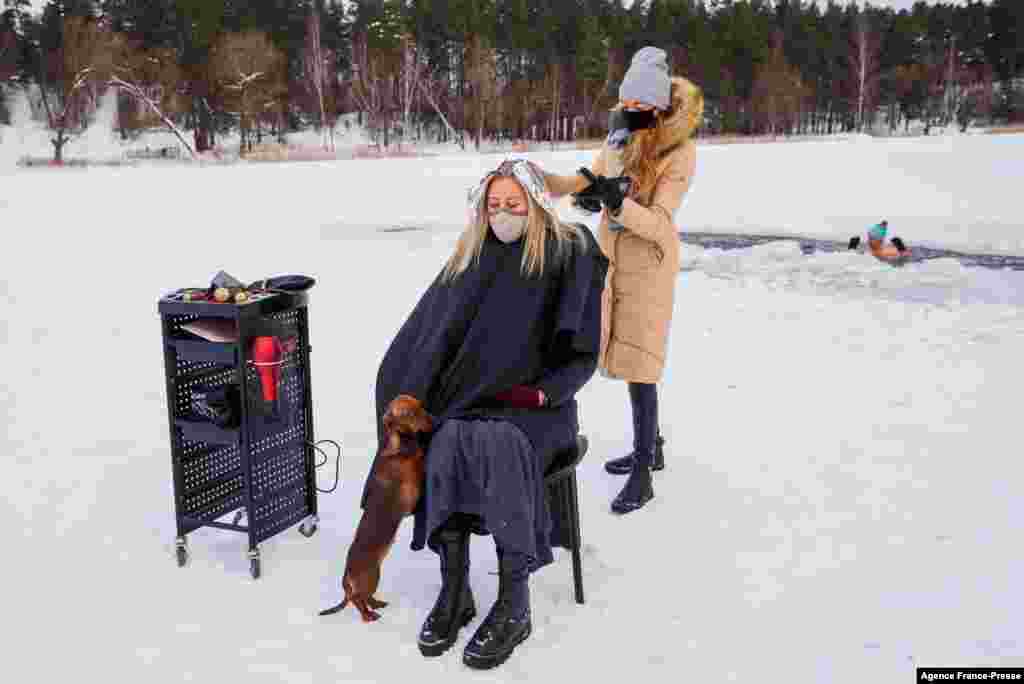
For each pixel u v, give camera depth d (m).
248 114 59.38
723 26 82.44
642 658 2.67
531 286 2.88
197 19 61.94
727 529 3.59
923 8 99.62
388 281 9.57
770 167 20.78
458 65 72.19
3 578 3.18
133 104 59.53
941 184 16.84
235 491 3.47
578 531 2.99
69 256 11.21
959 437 4.53
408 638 2.79
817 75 86.00
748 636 2.78
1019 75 92.88
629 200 3.47
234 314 3.00
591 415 5.16
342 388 5.67
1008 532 3.45
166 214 16.03
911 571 3.17
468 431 2.65
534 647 2.73
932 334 6.82
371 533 2.71
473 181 21.80
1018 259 10.48
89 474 4.23
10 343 6.94
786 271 9.97
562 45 74.31
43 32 64.31
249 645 2.75
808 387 5.55
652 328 3.74
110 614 2.94
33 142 61.09
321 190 20.38
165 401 5.47
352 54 72.88
